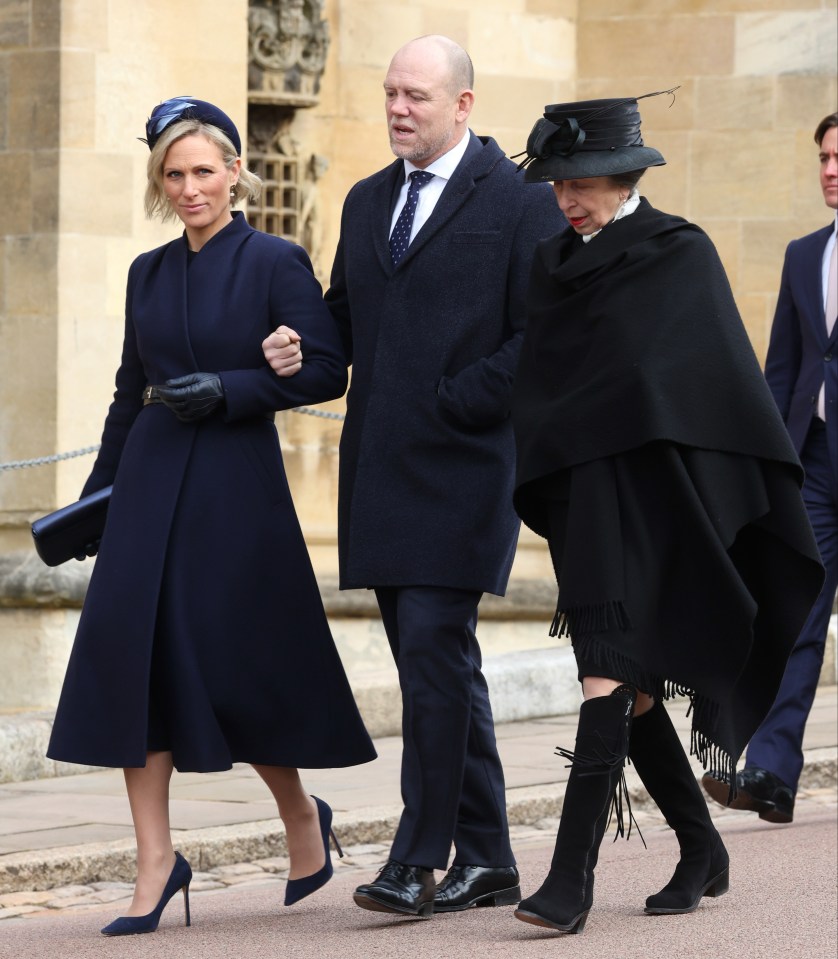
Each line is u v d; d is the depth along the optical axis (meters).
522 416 11.15
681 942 10.75
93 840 14.31
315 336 12.00
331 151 26.91
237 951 10.64
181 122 11.91
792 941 10.83
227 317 11.91
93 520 12.22
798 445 15.73
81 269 23.16
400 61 12.05
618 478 10.89
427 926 11.36
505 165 12.19
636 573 10.77
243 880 14.01
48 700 23.22
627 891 12.62
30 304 23.23
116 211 23.31
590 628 10.72
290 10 25.89
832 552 15.51
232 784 17.16
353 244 12.38
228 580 11.66
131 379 12.41
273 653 11.76
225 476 11.76
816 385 15.69
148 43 23.53
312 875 12.16
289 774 12.03
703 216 28.48
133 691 11.41
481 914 11.79
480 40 27.69
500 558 11.93
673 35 28.34
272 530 11.83
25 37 23.20
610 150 11.03
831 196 15.77
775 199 28.27
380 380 12.03
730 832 15.37
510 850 12.16
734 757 11.30
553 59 28.30
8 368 23.38
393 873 11.43
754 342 28.45
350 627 25.80
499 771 12.15
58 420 23.11
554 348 11.12
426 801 11.55
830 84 28.05
